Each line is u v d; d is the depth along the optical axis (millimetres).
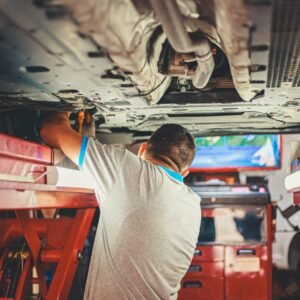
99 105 2678
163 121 3404
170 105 2695
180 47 1707
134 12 1484
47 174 2053
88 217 2691
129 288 2197
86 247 4230
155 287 2242
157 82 2305
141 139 4012
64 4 1252
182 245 2355
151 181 2238
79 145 2193
